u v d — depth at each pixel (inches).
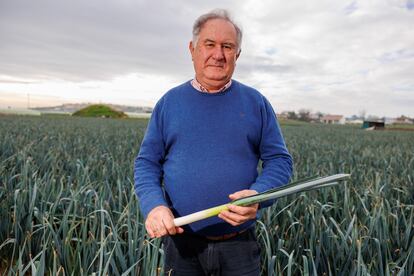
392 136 945.5
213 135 71.0
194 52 73.4
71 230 104.7
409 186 177.5
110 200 143.1
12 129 530.0
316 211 125.5
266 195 59.2
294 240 115.8
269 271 93.1
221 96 72.5
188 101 73.2
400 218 130.4
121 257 91.7
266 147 74.4
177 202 73.4
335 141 619.2
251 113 72.8
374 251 110.3
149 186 71.8
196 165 70.9
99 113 3073.3
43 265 78.5
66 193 139.8
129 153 280.8
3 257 124.2
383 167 257.1
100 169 197.6
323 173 212.4
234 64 72.2
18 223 118.1
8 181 154.3
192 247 75.5
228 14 72.4
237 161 71.1
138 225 112.0
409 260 100.9
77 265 98.6
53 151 260.4
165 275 80.1
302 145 459.5
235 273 73.6
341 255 103.3
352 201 146.3
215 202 70.8
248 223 73.6
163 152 77.9
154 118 78.1
